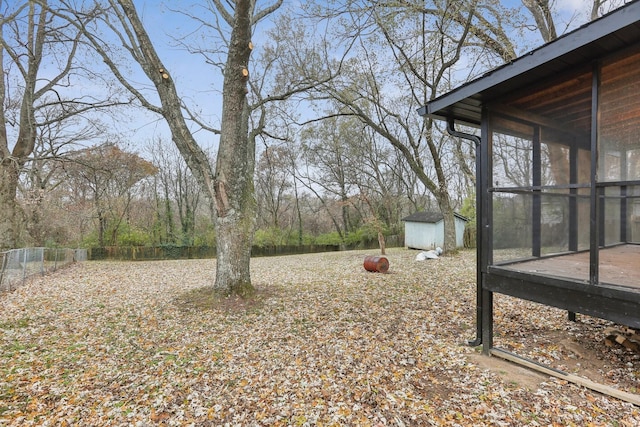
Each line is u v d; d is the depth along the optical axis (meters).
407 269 10.09
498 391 2.99
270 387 3.30
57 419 2.84
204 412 2.91
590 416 2.59
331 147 24.22
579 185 2.79
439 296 6.51
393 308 5.81
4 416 2.88
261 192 28.25
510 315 5.09
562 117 4.05
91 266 13.65
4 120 11.88
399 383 3.23
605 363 3.43
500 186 3.61
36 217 15.73
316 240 25.64
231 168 6.34
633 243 5.59
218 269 6.56
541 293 3.06
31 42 11.93
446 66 9.14
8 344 4.54
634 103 3.08
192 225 23.53
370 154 24.05
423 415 2.71
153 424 2.76
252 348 4.29
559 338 4.11
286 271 10.77
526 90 3.20
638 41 2.41
